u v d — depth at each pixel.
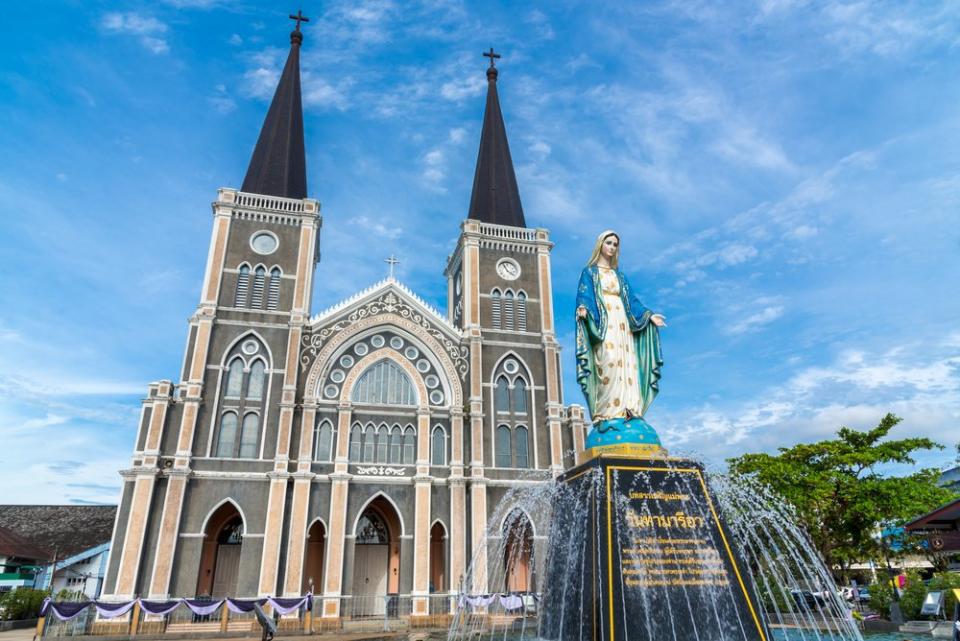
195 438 37.28
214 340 39.81
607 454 13.48
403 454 40.44
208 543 38.81
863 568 51.00
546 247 48.84
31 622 35.75
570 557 13.24
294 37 53.81
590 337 15.35
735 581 12.24
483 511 39.25
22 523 54.03
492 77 59.16
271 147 46.88
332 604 35.03
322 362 40.81
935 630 19.80
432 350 43.44
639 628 11.41
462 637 22.83
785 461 38.06
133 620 30.05
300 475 37.16
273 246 43.06
